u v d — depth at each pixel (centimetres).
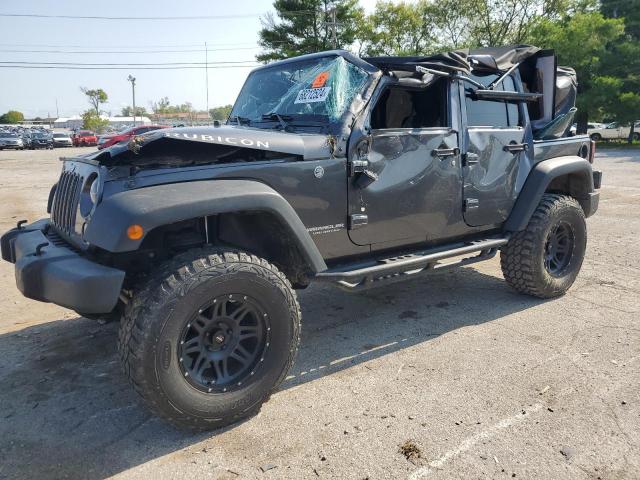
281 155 307
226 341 277
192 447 263
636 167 1720
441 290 507
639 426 271
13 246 337
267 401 293
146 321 245
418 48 4019
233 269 264
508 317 430
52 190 371
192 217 256
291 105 368
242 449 260
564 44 2912
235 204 267
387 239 362
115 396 315
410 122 384
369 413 290
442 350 370
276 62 417
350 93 340
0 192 1259
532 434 266
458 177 392
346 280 324
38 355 373
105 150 290
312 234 321
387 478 236
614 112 2838
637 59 2769
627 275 540
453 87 388
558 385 315
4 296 503
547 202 453
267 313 279
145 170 275
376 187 344
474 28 3778
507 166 429
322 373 341
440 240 409
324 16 3522
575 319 422
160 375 248
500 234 450
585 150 519
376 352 371
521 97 430
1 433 278
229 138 288
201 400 262
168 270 258
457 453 252
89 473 244
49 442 269
